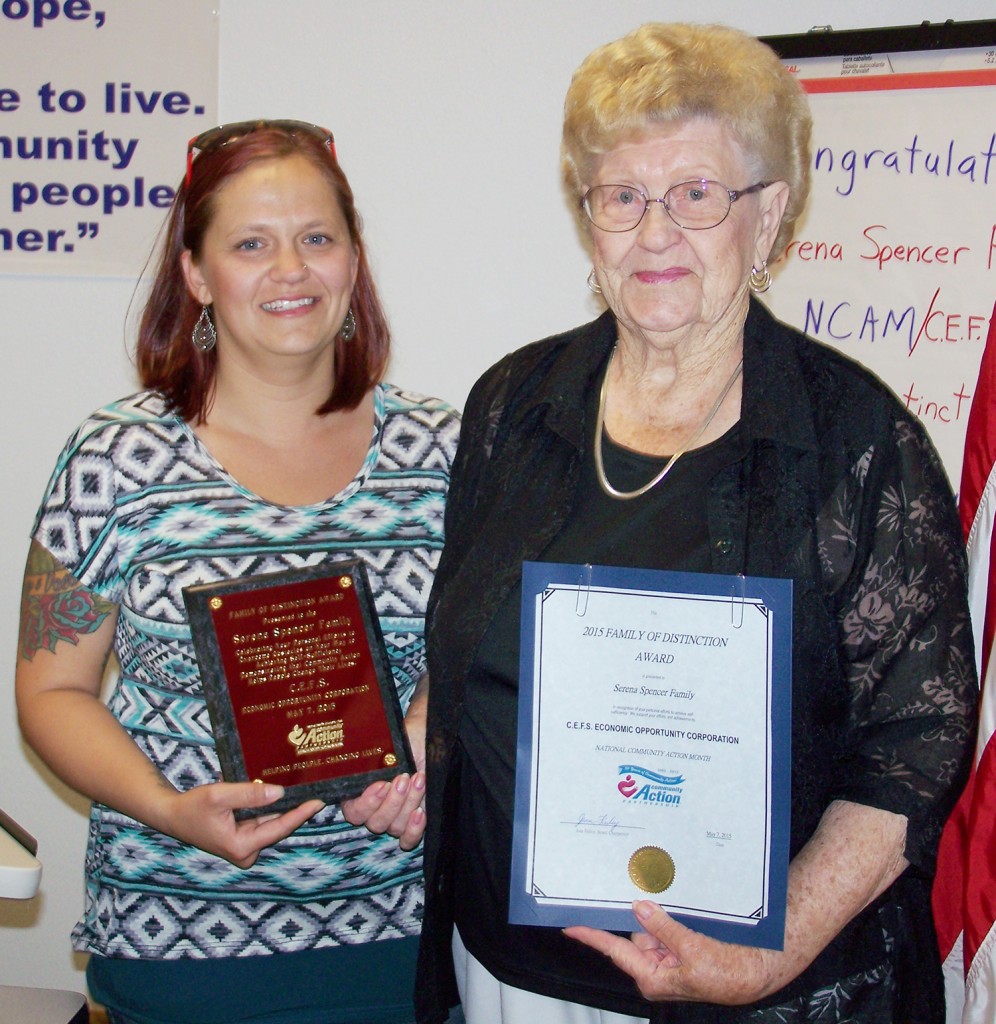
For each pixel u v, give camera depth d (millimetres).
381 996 1335
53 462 2127
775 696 974
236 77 1993
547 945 1097
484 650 1115
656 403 1110
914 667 985
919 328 1832
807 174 1088
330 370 1335
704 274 1028
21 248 2059
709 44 1024
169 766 1264
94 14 1986
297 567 1257
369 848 1292
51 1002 1165
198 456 1267
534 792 1011
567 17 1919
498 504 1153
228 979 1271
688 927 981
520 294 2012
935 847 958
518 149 1967
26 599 1287
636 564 1041
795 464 1025
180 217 1292
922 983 1061
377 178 2006
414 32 1953
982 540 1369
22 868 1025
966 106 1762
